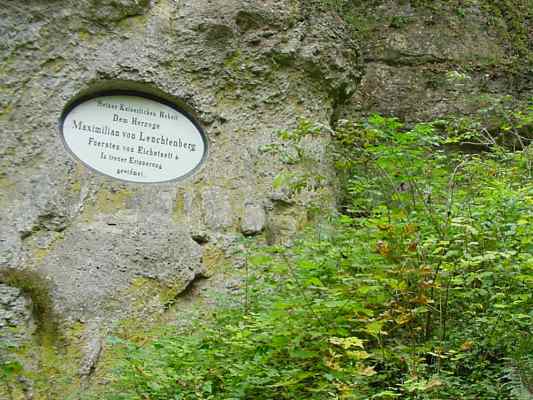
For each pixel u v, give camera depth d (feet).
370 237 16.28
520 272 14.37
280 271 15.31
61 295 16.42
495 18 29.40
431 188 17.02
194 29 19.84
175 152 19.06
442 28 28.71
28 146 17.60
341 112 25.35
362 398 12.89
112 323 16.58
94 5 18.84
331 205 20.01
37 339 15.97
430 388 12.60
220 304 16.70
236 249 18.29
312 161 20.04
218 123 19.70
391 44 28.09
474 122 21.38
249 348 14.06
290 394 13.35
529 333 13.66
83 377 15.83
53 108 18.06
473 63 28.12
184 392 13.34
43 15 18.37
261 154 19.80
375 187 19.26
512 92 27.91
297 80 20.93
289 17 20.86
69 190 17.53
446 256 14.03
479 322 14.14
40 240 16.87
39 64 18.19
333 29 21.83
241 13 20.33
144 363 13.67
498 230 14.99
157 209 18.12
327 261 15.39
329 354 13.48
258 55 20.44
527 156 19.92
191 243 17.97
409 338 14.51
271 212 19.40
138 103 19.08
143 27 19.39
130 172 18.44
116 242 17.29
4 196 17.06
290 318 13.89
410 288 14.46
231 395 13.21
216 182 19.07
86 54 18.63
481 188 18.13
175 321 17.02
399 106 27.02
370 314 13.43
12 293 15.99
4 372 14.42
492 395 12.99
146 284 17.20
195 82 19.67
